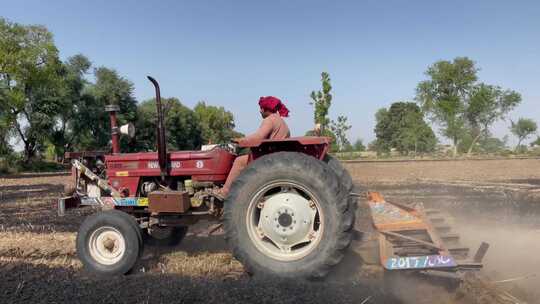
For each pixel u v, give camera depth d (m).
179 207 4.95
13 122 34.44
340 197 4.35
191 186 5.23
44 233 7.26
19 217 9.16
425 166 26.61
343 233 4.32
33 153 38.16
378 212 4.73
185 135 56.75
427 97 63.22
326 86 24.98
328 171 4.41
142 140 37.88
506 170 22.83
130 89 43.25
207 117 82.81
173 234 6.06
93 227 4.93
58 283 4.53
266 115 5.22
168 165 5.32
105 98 41.97
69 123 40.09
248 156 4.96
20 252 5.99
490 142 59.28
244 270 4.91
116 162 5.50
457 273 4.20
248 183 4.52
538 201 10.21
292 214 4.50
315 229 4.60
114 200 5.33
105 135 41.50
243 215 4.52
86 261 4.92
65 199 5.40
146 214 5.47
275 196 4.59
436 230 4.64
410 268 4.21
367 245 4.88
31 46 34.50
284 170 4.43
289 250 4.55
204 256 5.57
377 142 87.62
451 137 55.91
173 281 4.47
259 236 4.61
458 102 59.44
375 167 25.98
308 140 4.65
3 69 33.03
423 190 12.84
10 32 33.94
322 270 4.34
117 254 4.92
